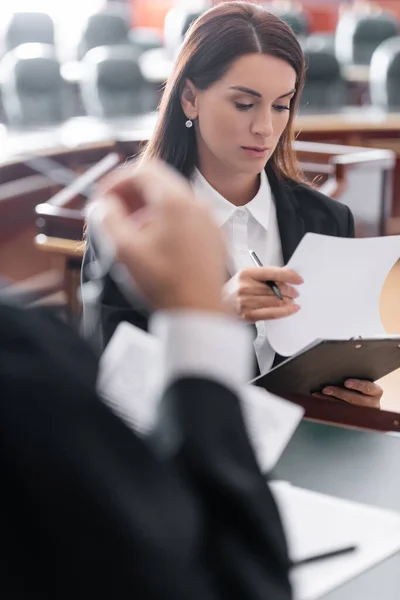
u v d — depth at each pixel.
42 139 5.16
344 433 1.69
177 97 2.11
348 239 1.97
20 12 9.32
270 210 2.22
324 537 1.28
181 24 9.70
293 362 1.74
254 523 0.68
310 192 2.28
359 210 5.88
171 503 0.63
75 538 0.60
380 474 1.52
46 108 6.66
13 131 5.56
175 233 0.70
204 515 0.67
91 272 2.00
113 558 0.60
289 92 2.04
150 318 1.93
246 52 2.00
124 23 9.54
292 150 2.25
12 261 4.74
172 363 0.70
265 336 2.08
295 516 1.34
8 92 6.67
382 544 1.27
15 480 0.59
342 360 1.77
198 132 2.13
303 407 1.79
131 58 7.20
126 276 0.72
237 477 0.68
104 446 0.61
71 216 3.78
